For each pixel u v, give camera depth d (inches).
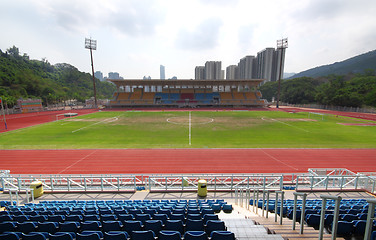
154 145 943.0
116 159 754.8
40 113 2348.7
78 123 1574.8
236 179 579.2
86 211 294.8
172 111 2422.5
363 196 442.3
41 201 400.8
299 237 191.0
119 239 193.9
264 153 825.5
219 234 182.2
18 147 904.9
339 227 206.4
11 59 4613.7
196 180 553.6
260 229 219.9
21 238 199.8
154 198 446.3
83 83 5797.2
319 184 511.8
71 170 655.8
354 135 1160.8
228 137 1108.5
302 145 946.7
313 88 3818.9
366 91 2800.2
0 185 491.5
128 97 3043.8
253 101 2997.0
